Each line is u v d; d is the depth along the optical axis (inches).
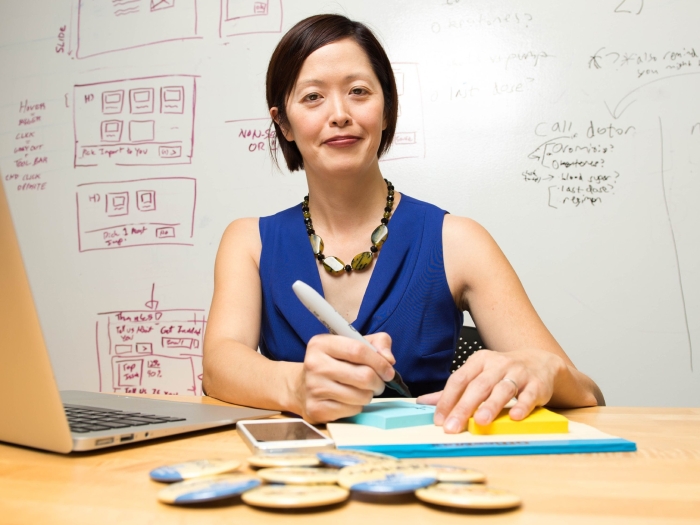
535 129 72.1
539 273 71.3
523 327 36.0
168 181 80.4
